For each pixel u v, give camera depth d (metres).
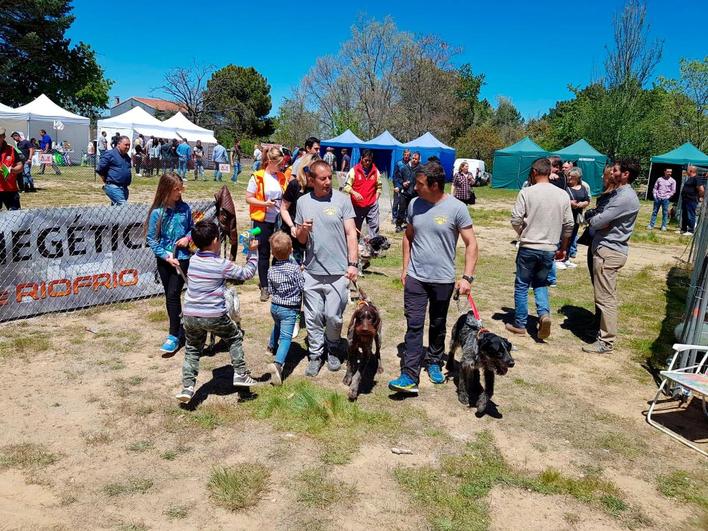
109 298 7.40
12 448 4.03
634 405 5.27
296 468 3.94
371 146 34.94
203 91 51.25
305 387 5.08
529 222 6.62
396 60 52.88
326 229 5.27
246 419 4.58
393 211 16.14
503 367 4.49
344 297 5.44
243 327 6.76
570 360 6.32
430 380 5.55
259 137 73.75
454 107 54.31
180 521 3.35
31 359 5.57
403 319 7.34
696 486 3.98
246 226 13.62
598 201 6.51
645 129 38.22
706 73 42.00
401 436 4.45
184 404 4.76
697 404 5.34
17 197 9.12
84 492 3.59
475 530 3.38
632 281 10.70
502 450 4.34
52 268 6.82
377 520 3.43
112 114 91.38
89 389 4.99
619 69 38.41
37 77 45.47
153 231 5.64
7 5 40.78
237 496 3.55
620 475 4.09
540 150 35.81
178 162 29.08
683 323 5.98
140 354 5.82
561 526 3.48
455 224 5.02
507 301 8.61
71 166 33.72
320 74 55.81
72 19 44.53
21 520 3.30
